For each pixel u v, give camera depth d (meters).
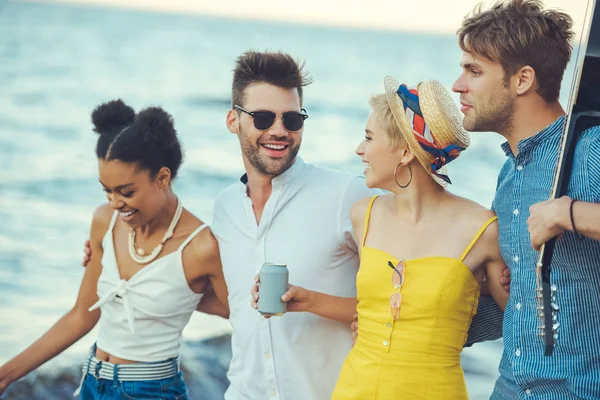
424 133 2.74
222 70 24.31
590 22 2.32
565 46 2.54
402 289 2.72
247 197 3.31
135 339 3.48
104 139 3.36
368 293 2.80
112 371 3.47
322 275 3.19
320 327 3.17
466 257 2.72
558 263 2.40
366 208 2.99
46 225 11.26
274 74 3.15
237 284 3.30
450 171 13.81
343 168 15.47
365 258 2.85
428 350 2.68
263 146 3.17
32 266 9.94
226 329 7.43
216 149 14.74
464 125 2.67
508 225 2.62
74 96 19.50
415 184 2.83
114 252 3.54
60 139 15.55
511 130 2.61
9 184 12.82
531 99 2.55
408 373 2.69
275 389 3.19
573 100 2.34
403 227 2.83
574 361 2.41
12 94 19.12
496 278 2.78
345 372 2.85
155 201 3.39
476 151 13.84
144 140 3.32
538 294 2.38
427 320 2.69
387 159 2.85
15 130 15.99
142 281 3.46
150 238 3.49
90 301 3.74
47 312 8.65
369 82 25.12
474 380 7.00
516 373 2.52
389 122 2.82
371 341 2.78
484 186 13.69
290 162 3.19
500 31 2.51
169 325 3.51
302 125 3.19
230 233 3.33
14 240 10.70
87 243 3.71
